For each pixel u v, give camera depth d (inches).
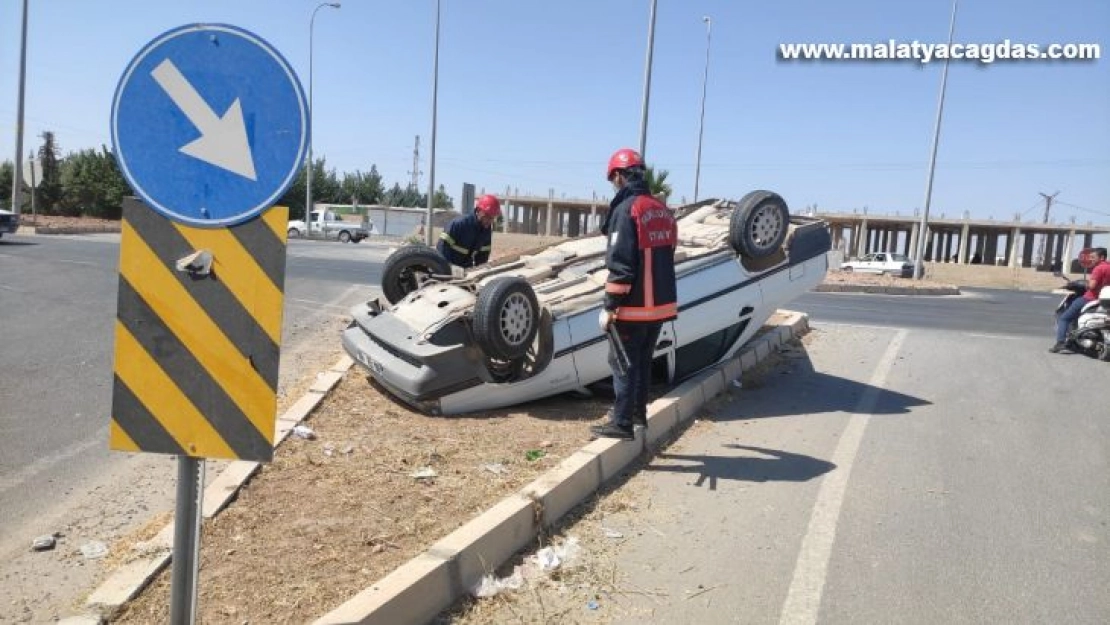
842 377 347.9
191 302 115.3
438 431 237.8
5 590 142.7
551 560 165.6
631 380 223.9
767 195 302.8
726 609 152.3
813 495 210.8
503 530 163.6
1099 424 284.8
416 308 273.1
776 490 213.6
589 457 206.2
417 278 319.3
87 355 335.6
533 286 279.4
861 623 148.8
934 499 210.5
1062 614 153.3
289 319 456.8
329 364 331.3
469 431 238.5
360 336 288.0
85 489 191.6
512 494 187.0
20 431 233.8
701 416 281.7
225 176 112.1
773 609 152.9
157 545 150.3
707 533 185.5
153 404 116.6
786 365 365.1
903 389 330.0
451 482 195.0
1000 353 410.3
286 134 111.0
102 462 210.4
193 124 111.7
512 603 149.9
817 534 186.7
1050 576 168.7
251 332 114.5
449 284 287.3
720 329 303.9
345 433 231.8
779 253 319.9
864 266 1599.4
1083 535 190.1
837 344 418.0
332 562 149.9
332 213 1943.9
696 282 292.4
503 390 260.2
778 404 302.7
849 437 263.0
